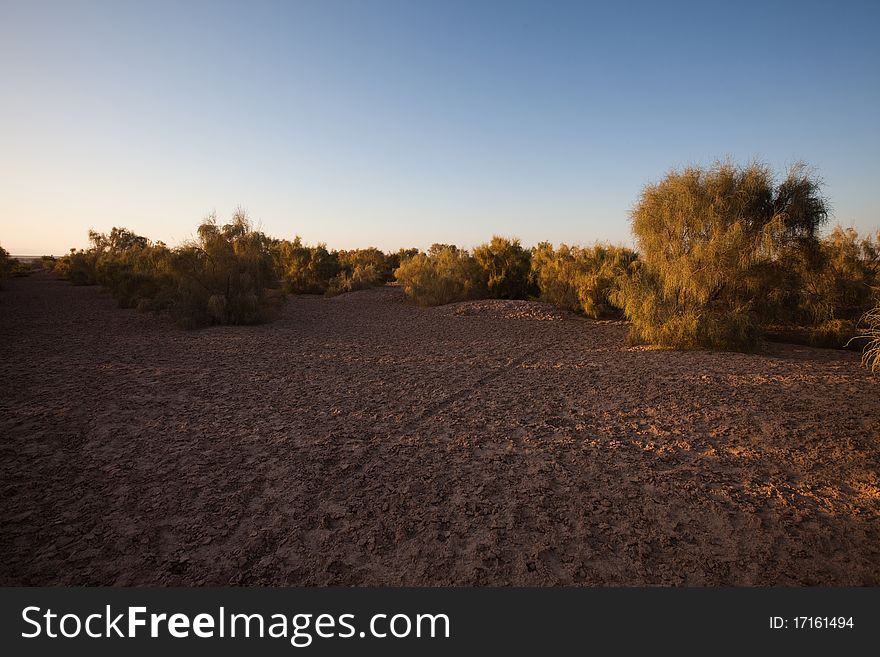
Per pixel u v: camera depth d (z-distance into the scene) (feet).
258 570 12.57
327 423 23.38
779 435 21.39
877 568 12.47
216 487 16.83
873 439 20.65
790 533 14.03
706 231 43.27
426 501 15.94
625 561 12.89
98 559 12.92
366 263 143.02
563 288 72.69
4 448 19.94
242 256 60.75
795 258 43.96
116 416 24.07
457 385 30.68
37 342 45.09
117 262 86.99
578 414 24.81
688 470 18.16
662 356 40.19
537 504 15.74
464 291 86.12
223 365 36.19
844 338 45.60
